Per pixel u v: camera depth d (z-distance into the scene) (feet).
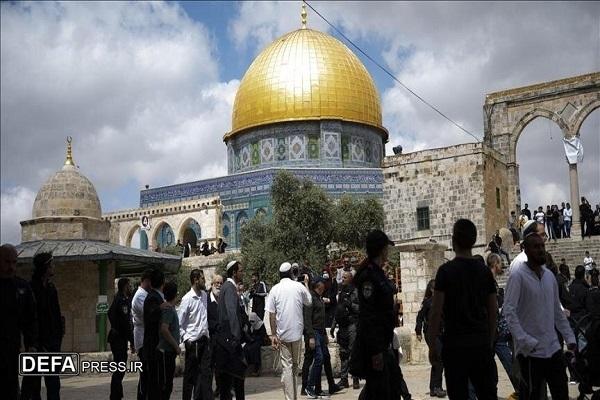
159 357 39.75
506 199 163.02
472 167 148.66
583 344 49.01
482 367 27.35
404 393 44.24
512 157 166.20
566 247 125.49
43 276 41.91
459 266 27.89
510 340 42.91
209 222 203.41
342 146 210.38
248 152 217.15
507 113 168.45
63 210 90.63
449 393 27.55
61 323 42.73
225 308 42.63
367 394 30.27
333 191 196.24
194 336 44.93
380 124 222.07
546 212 138.21
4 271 32.09
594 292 50.16
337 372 65.82
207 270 170.81
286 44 220.43
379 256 31.24
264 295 66.74
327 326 74.95
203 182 212.02
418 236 152.66
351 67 218.38
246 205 201.36
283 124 211.00
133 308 45.11
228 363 42.06
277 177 158.61
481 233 146.00
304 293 46.06
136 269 108.17
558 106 162.50
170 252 185.37
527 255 30.27
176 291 41.93
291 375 44.55
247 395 54.19
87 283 90.02
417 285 73.67
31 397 41.11
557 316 31.12
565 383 29.60
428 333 27.99
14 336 32.07
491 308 28.02
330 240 154.92
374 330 30.27
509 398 43.24
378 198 179.32
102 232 93.81
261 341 66.54
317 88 209.97
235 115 223.30
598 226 138.10
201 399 44.96
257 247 145.89
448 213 150.10
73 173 93.50
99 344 86.02
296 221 152.76
